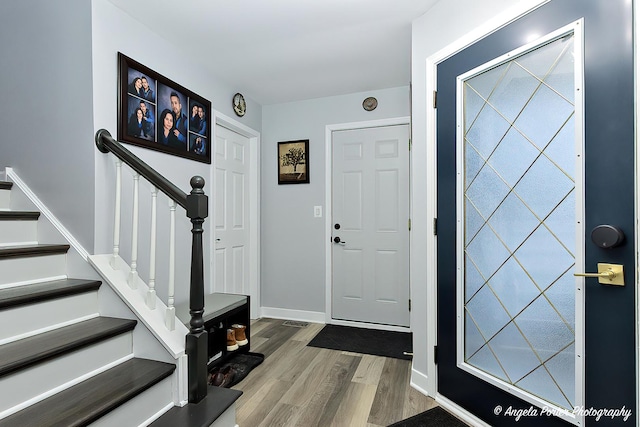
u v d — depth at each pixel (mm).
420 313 2000
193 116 2520
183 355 1486
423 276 1980
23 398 1137
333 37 2275
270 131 3611
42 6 1842
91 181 1724
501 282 1549
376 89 3221
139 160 1617
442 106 1844
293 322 3400
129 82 1939
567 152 1287
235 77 2920
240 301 2428
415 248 2049
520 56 1447
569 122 1279
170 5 1887
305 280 3471
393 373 2225
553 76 1330
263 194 3600
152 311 1604
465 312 1733
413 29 2068
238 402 1849
